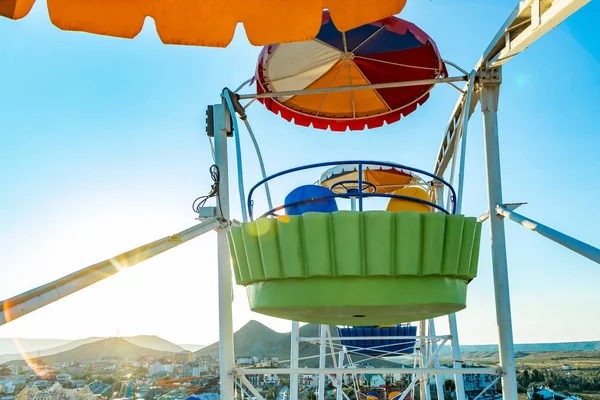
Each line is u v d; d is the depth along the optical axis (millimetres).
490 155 7453
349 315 5688
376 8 3789
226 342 7086
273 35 4023
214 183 7184
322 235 5008
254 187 6379
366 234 4957
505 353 6910
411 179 12422
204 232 6305
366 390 19500
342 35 8305
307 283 5098
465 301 5484
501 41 7074
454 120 9133
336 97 9742
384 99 9797
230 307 7215
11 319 3348
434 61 8594
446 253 5168
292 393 10656
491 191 7348
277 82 9172
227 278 7262
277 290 5238
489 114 7594
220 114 7676
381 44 8531
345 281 5008
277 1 4008
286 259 5113
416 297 5023
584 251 5199
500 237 7234
